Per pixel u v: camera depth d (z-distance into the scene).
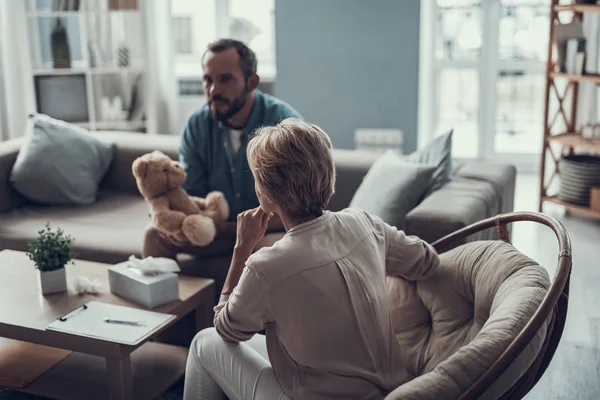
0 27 5.14
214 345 1.85
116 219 3.39
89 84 5.05
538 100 5.45
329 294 1.64
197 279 2.69
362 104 5.11
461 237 2.05
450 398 1.44
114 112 5.21
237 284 1.83
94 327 2.29
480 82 5.46
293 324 1.64
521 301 1.59
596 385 2.62
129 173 3.77
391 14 4.92
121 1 4.98
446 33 5.41
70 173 3.60
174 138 3.83
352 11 4.95
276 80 5.15
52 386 2.52
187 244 2.80
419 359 1.87
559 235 1.72
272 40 5.61
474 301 1.84
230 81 2.90
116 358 2.22
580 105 4.96
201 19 5.60
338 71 5.07
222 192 3.08
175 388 2.61
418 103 5.04
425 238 2.61
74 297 2.52
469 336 1.81
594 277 3.61
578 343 2.94
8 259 2.87
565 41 4.43
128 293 2.51
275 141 1.65
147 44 5.12
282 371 1.71
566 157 4.62
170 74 5.38
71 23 5.30
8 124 5.32
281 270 1.63
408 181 2.81
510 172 3.37
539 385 2.63
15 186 3.56
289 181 1.65
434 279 1.93
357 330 1.66
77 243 3.05
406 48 4.95
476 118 5.55
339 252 1.68
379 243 1.81
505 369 1.44
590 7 4.22
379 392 1.68
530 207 4.75
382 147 5.15
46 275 2.53
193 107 5.54
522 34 5.35
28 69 4.98
